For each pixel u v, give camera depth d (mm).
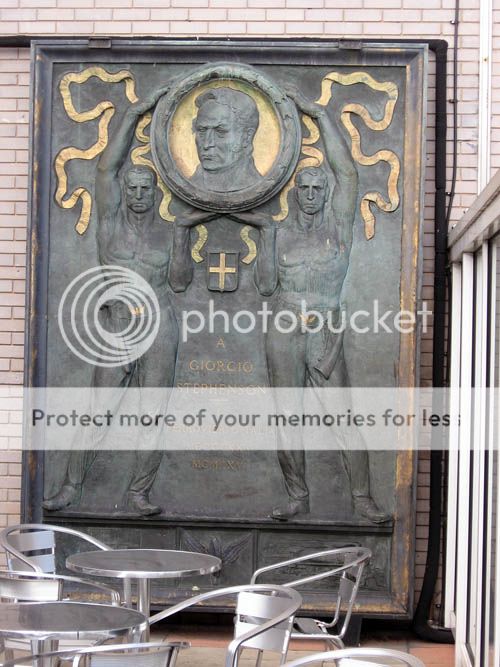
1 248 7055
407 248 6562
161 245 6688
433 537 6707
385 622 6938
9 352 7047
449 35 6902
